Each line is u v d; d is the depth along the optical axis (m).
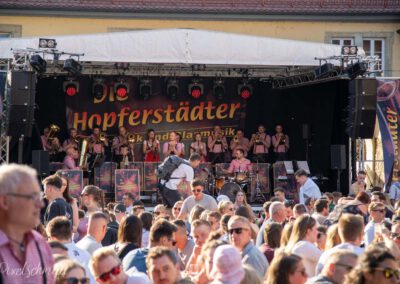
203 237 9.40
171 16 31.34
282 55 23.45
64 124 28.02
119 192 25.33
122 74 26.78
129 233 9.45
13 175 5.13
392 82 23.45
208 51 23.17
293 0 31.78
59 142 27.75
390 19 32.19
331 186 26.62
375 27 32.19
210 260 7.67
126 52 22.89
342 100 25.84
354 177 24.47
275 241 9.94
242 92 28.06
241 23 31.75
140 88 27.39
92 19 31.02
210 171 26.41
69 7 30.70
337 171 25.86
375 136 25.27
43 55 22.38
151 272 6.93
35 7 30.61
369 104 22.64
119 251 9.36
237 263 6.77
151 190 26.67
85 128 28.08
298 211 12.73
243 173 26.23
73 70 22.48
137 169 25.72
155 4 31.20
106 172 26.03
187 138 28.58
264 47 23.41
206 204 14.16
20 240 5.27
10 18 30.69
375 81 22.67
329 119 26.52
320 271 8.02
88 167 26.30
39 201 5.19
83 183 26.06
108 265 7.18
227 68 26.45
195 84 27.62
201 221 9.47
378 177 25.31
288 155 28.22
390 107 23.42
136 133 28.39
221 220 10.69
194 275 8.81
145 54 22.95
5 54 22.77
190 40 23.08
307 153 27.42
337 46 23.56
